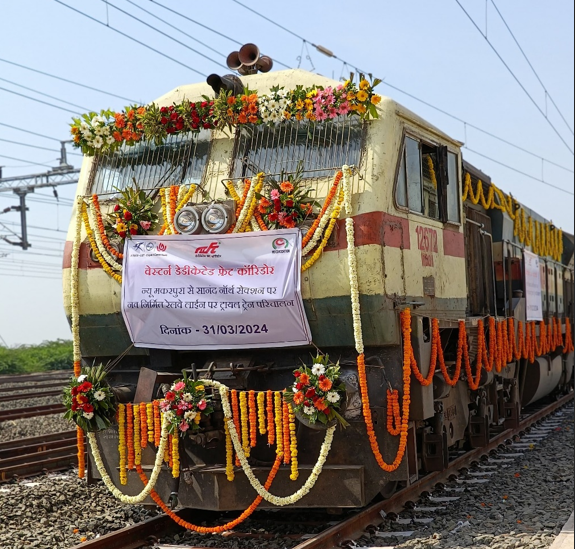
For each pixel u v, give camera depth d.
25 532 7.50
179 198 7.63
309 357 7.36
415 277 7.67
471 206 11.34
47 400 20.61
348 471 7.00
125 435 7.40
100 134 8.19
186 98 8.23
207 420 7.14
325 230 7.01
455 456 10.54
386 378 7.19
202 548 6.81
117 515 8.03
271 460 7.41
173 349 7.52
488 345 10.44
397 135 7.45
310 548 6.30
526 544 6.58
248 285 7.10
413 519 7.62
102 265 7.69
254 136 7.80
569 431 13.90
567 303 18.06
